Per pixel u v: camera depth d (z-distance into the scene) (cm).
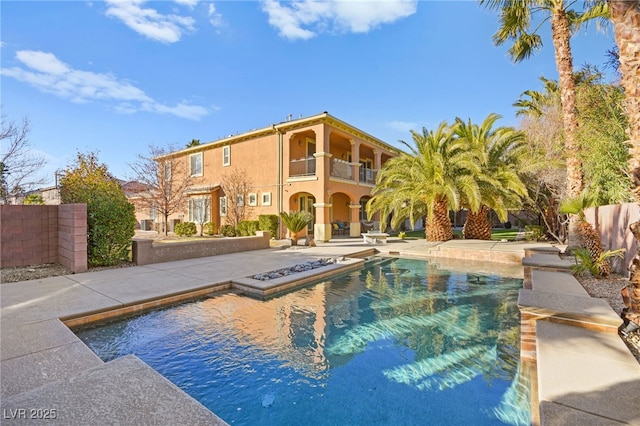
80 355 338
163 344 434
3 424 181
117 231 882
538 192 1391
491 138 1508
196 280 709
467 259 1166
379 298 673
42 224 873
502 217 1416
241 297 658
